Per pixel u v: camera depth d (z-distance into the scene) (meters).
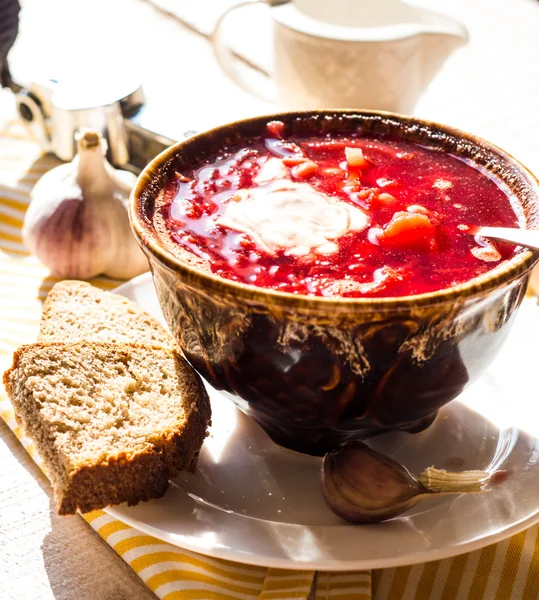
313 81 0.61
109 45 0.78
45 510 0.45
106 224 0.56
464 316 0.41
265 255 0.44
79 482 0.42
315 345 0.41
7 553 0.43
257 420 0.46
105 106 0.62
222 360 0.43
